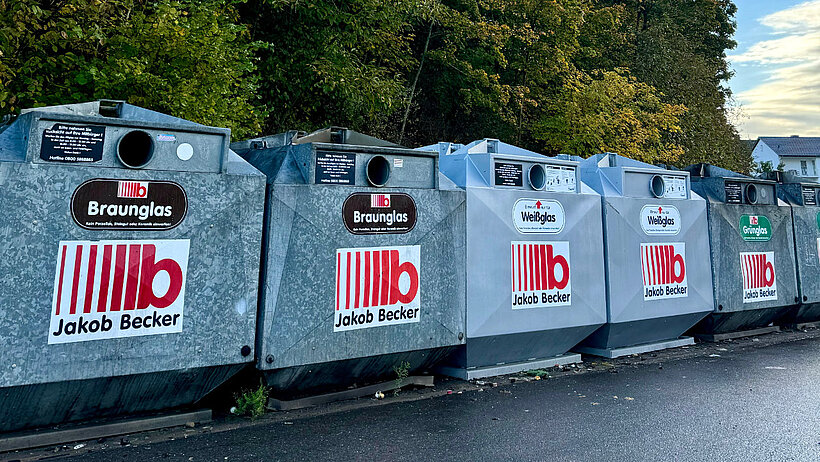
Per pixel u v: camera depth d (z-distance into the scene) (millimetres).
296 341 3748
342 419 3748
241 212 3580
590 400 4297
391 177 4277
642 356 6035
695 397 4410
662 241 6195
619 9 19469
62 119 3021
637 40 20203
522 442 3346
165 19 6473
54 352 2959
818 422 3771
